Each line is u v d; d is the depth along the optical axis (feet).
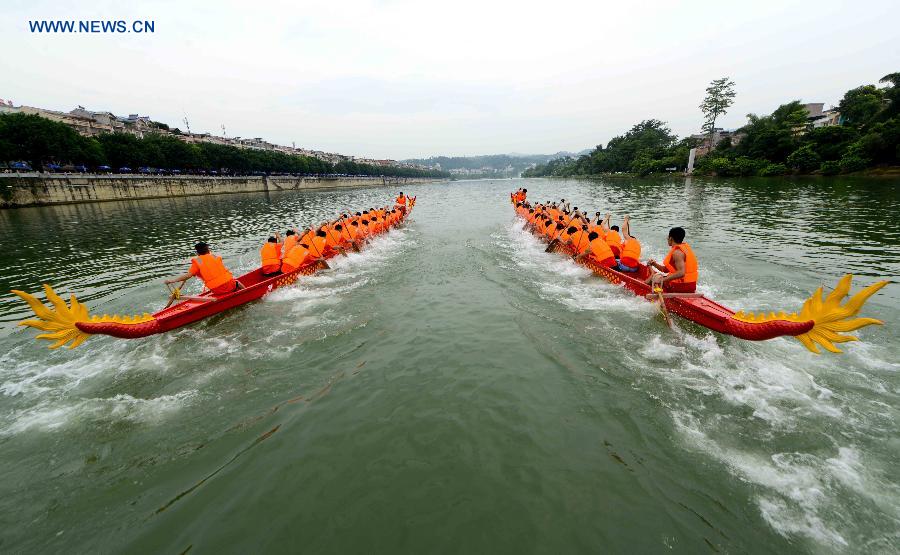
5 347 23.49
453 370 19.34
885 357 18.89
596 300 28.45
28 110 169.37
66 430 15.98
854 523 10.73
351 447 14.37
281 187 251.19
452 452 13.98
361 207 119.44
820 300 16.65
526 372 18.99
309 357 21.20
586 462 13.37
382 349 21.76
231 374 19.76
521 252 46.26
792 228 52.26
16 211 104.37
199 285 35.88
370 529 11.16
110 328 21.16
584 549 10.39
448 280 34.65
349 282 34.88
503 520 11.31
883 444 13.51
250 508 11.93
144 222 82.58
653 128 347.77
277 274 33.86
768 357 19.57
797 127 180.34
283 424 15.76
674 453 13.62
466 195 183.01
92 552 10.75
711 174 200.95
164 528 11.36
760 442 13.93
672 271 24.16
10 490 13.02
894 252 37.86
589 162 383.24
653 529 10.86
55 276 39.63
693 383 17.74
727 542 10.39
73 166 146.10
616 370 19.02
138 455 14.44
